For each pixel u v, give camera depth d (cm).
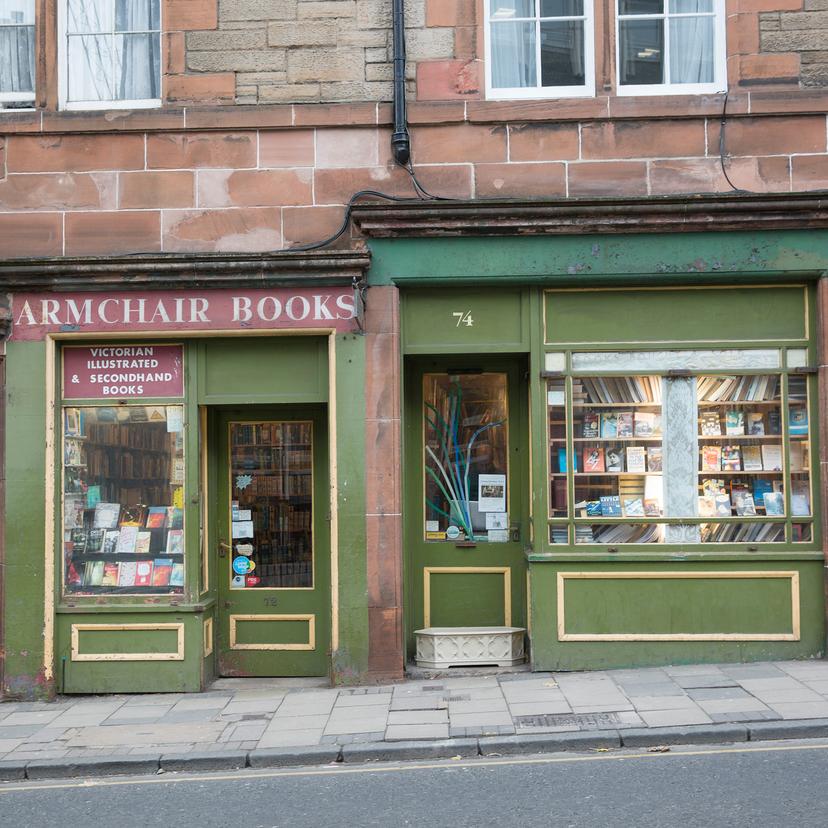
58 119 884
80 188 885
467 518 936
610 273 863
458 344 883
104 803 598
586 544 875
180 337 880
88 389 888
